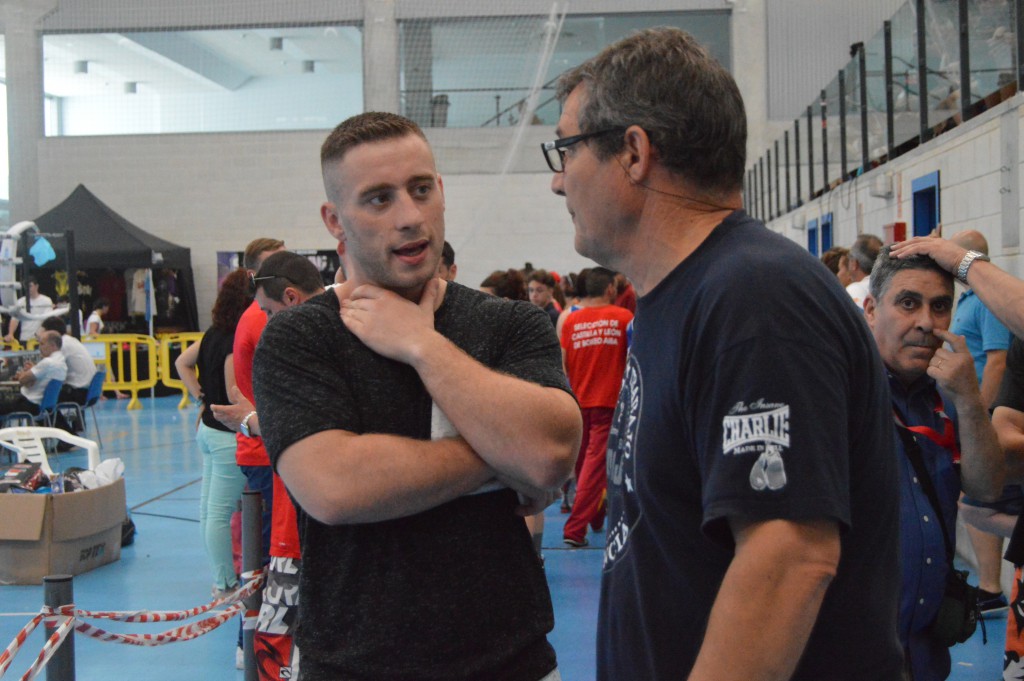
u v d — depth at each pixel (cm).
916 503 223
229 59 1905
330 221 179
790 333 119
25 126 1898
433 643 161
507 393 158
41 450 632
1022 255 498
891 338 235
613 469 146
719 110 134
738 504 117
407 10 1830
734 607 116
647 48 136
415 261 167
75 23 1878
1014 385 270
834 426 119
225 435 487
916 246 238
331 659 162
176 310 1812
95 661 443
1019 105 495
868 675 130
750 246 128
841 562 129
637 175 136
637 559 137
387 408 166
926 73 700
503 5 1827
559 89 149
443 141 1828
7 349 1174
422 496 157
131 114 1916
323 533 167
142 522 734
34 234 1152
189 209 1900
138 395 1764
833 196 1035
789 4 1797
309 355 165
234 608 327
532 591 172
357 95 1886
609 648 145
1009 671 267
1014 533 265
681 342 128
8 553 562
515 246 1827
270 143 1883
